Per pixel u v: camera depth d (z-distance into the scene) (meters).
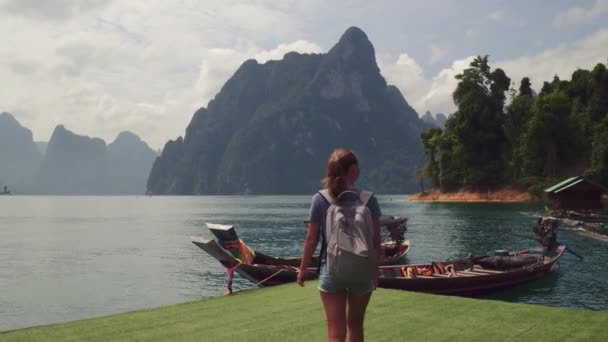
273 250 32.31
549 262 18.30
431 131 125.25
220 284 19.34
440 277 14.59
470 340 6.20
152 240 39.06
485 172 104.75
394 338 6.30
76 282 19.92
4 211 107.12
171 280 20.27
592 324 6.89
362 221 3.87
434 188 124.12
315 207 4.05
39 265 24.89
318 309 7.93
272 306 8.15
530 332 6.53
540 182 89.56
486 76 111.75
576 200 54.03
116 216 83.88
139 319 7.31
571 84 109.50
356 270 3.80
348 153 4.05
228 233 13.52
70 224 61.53
